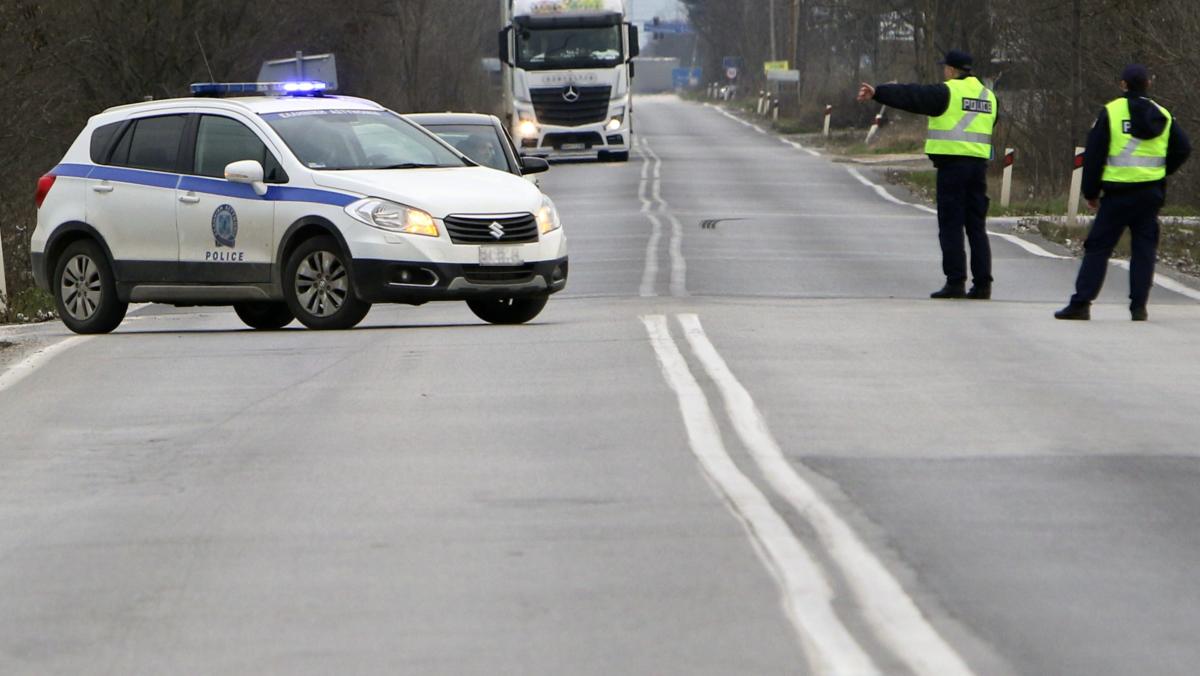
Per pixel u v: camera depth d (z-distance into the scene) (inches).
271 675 802.8
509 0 7057.1
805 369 1679.4
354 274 2096.5
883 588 917.8
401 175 2164.1
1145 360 1780.3
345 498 1164.5
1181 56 4793.3
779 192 5669.3
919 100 2536.9
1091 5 5285.4
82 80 5831.7
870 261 3442.4
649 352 1791.3
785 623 857.5
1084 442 1318.9
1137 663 796.0
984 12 7490.2
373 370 1740.9
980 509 1098.1
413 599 919.7
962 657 803.4
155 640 864.3
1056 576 944.3
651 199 5251.0
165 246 2253.9
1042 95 6053.2
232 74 6353.3
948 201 2564.0
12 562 1031.0
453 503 1139.3
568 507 1117.7
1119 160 2170.3
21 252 3223.4
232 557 1019.3
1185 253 3627.0
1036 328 2065.7
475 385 1620.3
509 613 888.3
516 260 2117.4
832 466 1225.4
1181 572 954.7
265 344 1990.7
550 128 6934.1
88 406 1593.3
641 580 942.4
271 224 2165.4
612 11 6934.1
